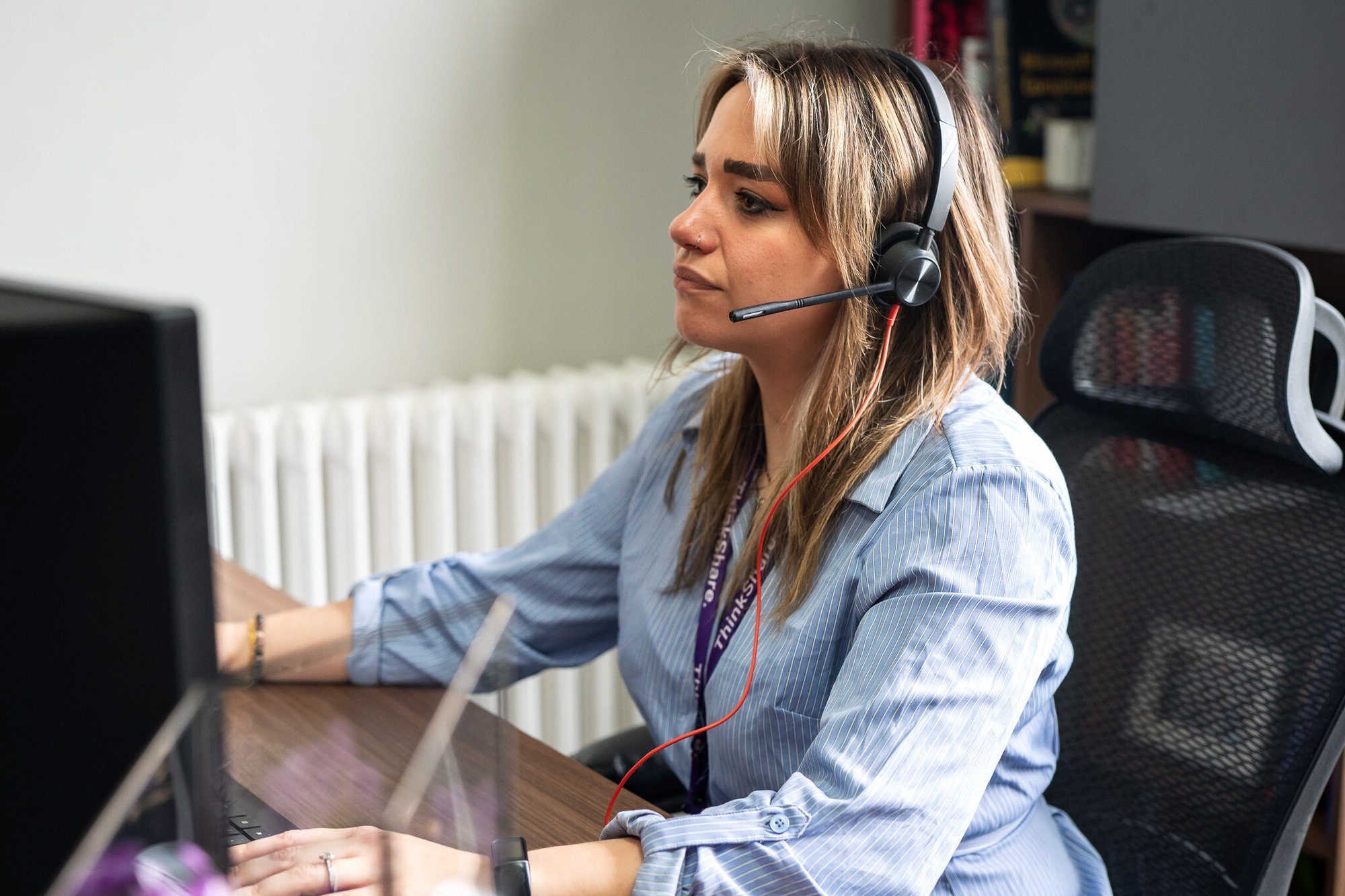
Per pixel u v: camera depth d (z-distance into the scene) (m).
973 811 0.83
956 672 0.84
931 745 0.82
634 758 1.24
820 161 0.95
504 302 2.17
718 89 1.05
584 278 2.25
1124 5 1.76
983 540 0.89
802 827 0.80
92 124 1.77
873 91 0.97
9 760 0.50
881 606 0.90
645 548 1.17
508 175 2.13
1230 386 1.07
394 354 2.08
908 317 1.03
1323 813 1.72
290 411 1.85
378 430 1.91
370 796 0.70
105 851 0.48
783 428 1.08
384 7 1.95
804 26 1.22
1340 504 1.01
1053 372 1.24
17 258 1.76
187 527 0.48
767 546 1.03
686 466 1.17
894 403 1.01
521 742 1.07
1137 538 1.14
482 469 1.98
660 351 2.37
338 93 1.94
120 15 1.76
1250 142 1.63
